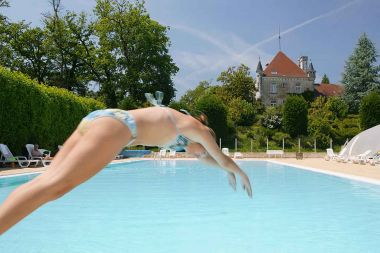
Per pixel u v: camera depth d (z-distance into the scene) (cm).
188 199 892
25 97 1764
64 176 208
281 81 6706
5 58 4306
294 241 511
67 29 4528
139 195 962
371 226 604
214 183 1241
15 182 1177
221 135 3878
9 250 466
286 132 4162
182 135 263
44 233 554
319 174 1562
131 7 4541
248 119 4397
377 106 4006
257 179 1373
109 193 998
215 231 570
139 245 491
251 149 3681
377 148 2180
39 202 201
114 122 232
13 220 193
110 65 4422
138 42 4509
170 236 539
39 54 4478
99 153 220
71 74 4650
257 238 528
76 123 2373
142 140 250
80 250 467
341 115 4928
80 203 833
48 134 2005
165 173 1642
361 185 1165
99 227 595
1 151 1520
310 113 4894
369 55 5903
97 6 4525
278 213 716
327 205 812
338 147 3991
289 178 1409
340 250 468
